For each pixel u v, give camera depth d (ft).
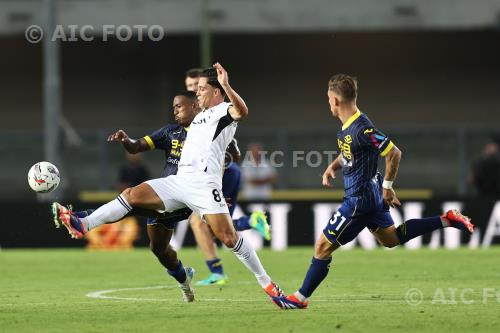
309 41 330.34
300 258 180.14
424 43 329.31
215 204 93.81
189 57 328.08
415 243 206.59
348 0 320.91
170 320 89.66
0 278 147.02
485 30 325.83
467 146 262.67
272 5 321.52
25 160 280.10
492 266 158.92
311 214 206.08
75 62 328.08
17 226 211.00
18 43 328.29
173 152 102.63
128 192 94.63
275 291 96.43
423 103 330.13
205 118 95.50
